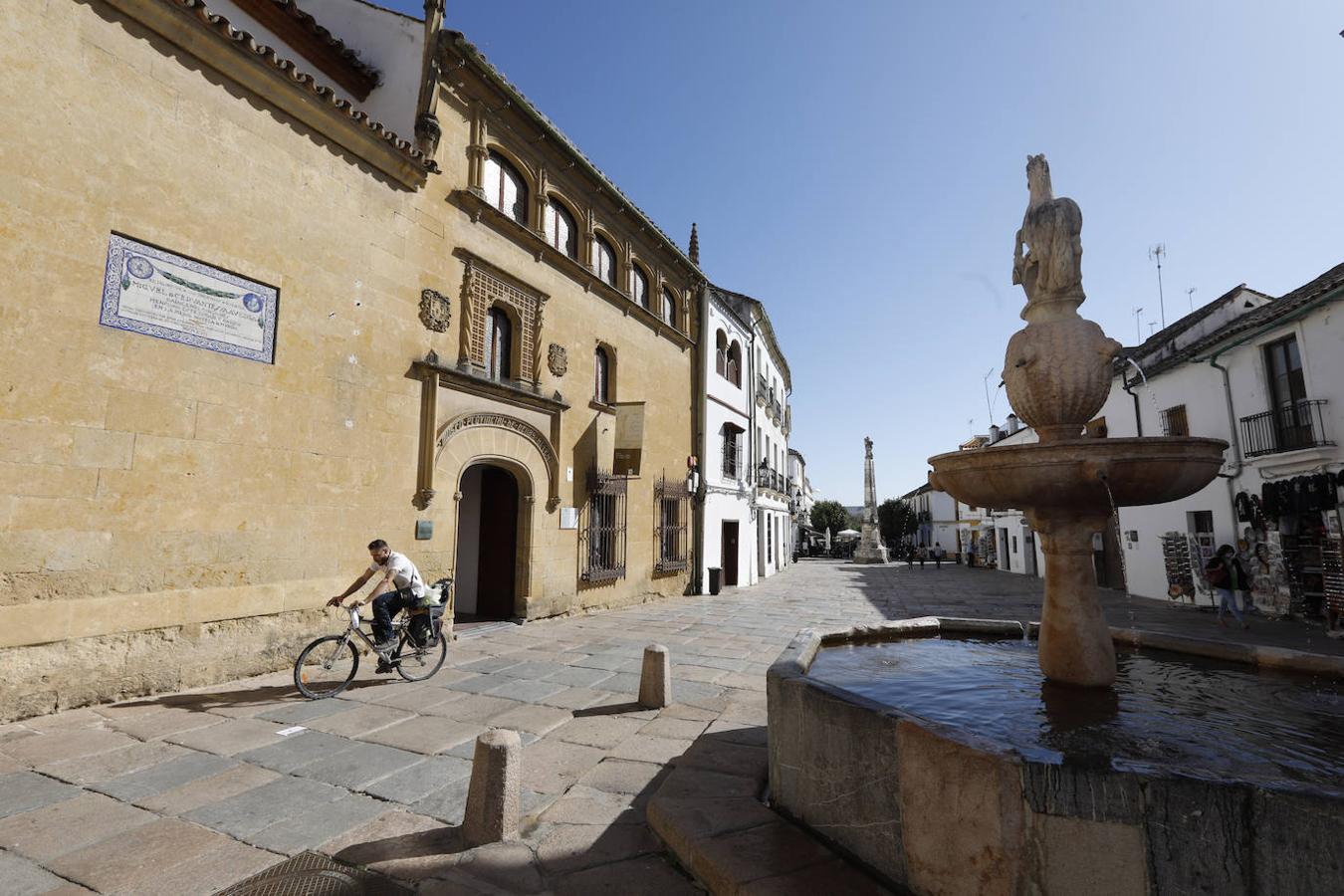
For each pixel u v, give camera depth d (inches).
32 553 201.6
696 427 735.1
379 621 264.7
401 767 174.4
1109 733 122.5
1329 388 470.9
